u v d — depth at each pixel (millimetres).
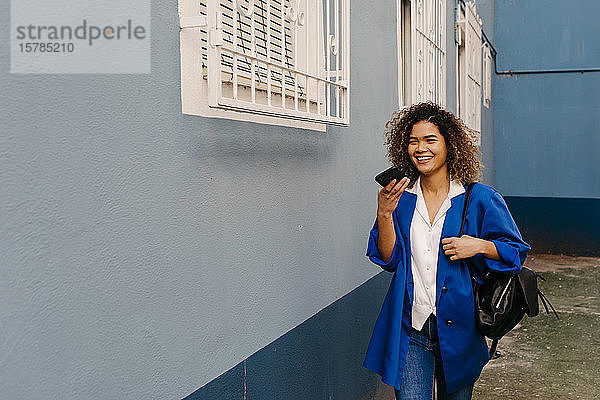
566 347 6434
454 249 2852
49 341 1567
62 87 1617
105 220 1768
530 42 12703
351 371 4043
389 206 2998
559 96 12633
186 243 2174
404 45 5898
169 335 2072
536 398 5129
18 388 1479
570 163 12609
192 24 2113
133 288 1888
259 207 2742
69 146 1638
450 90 8125
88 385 1702
